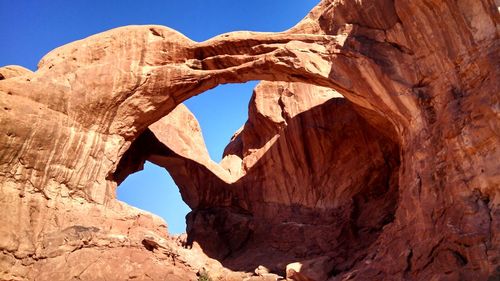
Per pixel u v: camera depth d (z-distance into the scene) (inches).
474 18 554.9
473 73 553.9
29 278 625.6
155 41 830.5
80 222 700.0
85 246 678.5
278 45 791.7
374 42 709.9
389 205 874.8
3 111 672.4
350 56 721.0
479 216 498.6
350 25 746.8
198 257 893.8
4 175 661.3
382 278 606.9
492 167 500.7
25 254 635.5
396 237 631.8
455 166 545.0
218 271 874.1
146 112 820.0
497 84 502.3
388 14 691.4
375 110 747.4
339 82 731.4
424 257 548.7
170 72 811.4
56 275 634.8
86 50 800.9
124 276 668.1
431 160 592.1
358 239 872.9
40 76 740.0
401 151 700.7
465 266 492.4
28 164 684.7
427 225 565.3
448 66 598.2
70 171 727.7
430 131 609.3
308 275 772.6
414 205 605.0
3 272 609.0
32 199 674.8
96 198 745.0
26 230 651.5
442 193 560.7
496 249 464.4
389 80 672.4
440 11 598.2
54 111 728.3
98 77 780.6
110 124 789.2
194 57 842.2
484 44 541.6
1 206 642.8
